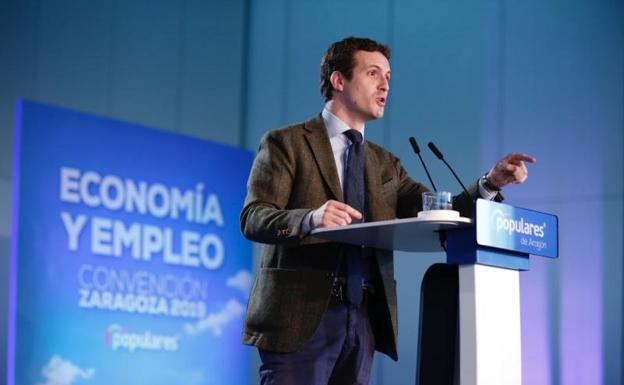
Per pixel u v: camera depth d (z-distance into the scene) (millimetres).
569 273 6379
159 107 7785
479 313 2605
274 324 2959
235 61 8367
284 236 2770
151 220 6871
